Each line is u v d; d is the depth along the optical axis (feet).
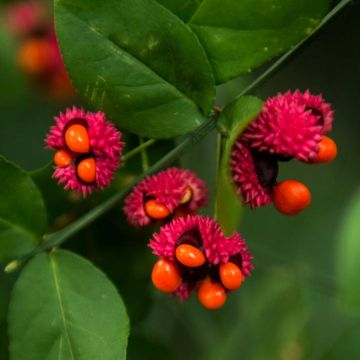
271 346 1.38
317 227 1.59
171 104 1.17
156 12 1.14
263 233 1.58
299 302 1.38
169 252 1.14
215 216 1.15
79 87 1.16
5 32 1.35
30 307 1.18
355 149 1.63
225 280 1.13
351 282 1.04
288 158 1.14
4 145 1.54
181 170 1.21
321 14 1.14
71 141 1.16
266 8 1.14
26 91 1.42
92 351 1.16
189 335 1.49
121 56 1.15
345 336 1.30
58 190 1.26
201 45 1.16
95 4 1.14
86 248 1.30
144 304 1.33
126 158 1.21
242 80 1.45
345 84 1.63
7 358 1.31
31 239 1.20
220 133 1.14
